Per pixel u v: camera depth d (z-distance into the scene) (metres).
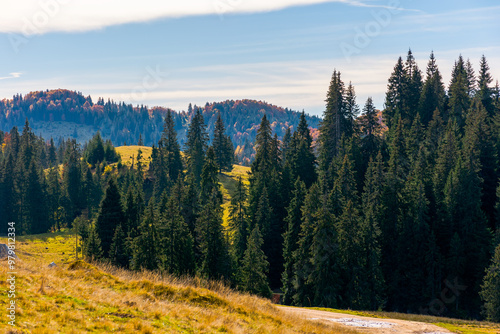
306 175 80.75
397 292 55.38
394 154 68.25
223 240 52.84
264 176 77.06
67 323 12.20
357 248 48.88
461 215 60.72
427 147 84.06
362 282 48.53
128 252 60.50
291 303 52.62
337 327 20.80
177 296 17.84
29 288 14.24
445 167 71.88
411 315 32.03
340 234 48.91
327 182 66.94
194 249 57.50
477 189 62.44
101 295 15.62
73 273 17.88
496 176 72.94
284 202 72.88
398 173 64.25
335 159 78.69
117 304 14.95
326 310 30.30
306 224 50.03
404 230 57.06
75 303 14.04
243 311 18.19
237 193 71.69
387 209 59.00
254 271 49.97
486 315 49.56
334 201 56.69
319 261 46.16
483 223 58.59
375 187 60.47
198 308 16.83
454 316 54.25
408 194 60.91
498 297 46.72
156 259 52.72
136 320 13.61
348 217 49.47
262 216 66.12
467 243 57.94
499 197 67.00
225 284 48.34
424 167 70.12
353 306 47.66
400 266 55.69
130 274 20.12
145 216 54.72
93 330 12.19
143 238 52.84
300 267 49.28
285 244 57.84
